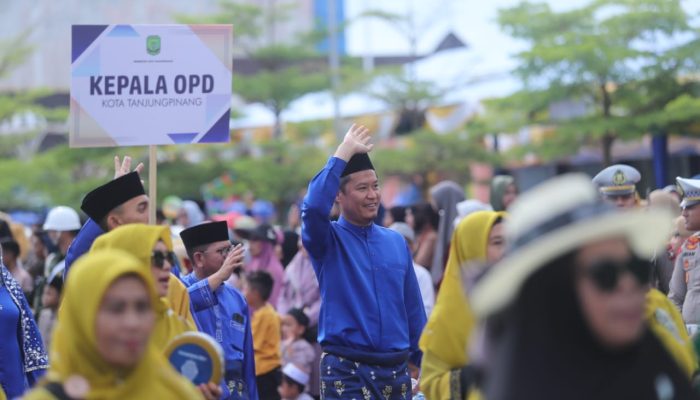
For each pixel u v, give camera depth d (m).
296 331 16.28
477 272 5.28
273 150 48.66
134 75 11.45
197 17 51.06
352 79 48.84
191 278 11.59
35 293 18.67
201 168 49.91
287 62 51.84
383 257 10.73
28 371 11.59
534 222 4.49
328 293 10.62
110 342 5.66
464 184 46.19
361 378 10.39
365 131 10.74
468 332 7.20
